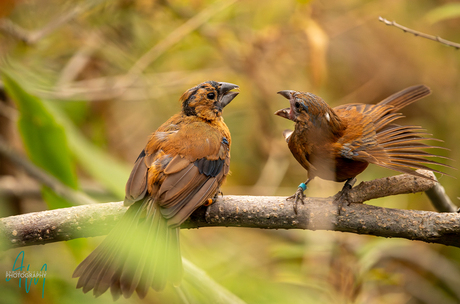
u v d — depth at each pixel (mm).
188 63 15172
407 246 11891
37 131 9930
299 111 8133
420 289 11445
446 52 14328
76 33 14320
